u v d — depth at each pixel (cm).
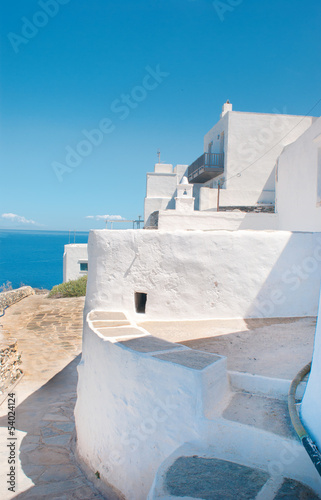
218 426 335
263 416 351
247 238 714
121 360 436
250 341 578
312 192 963
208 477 293
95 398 506
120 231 688
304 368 434
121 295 685
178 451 335
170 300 694
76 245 2594
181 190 1327
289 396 373
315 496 273
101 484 468
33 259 10756
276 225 1255
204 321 693
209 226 1242
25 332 1435
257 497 269
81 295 2120
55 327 1503
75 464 558
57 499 452
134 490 407
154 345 450
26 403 859
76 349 1245
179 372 362
